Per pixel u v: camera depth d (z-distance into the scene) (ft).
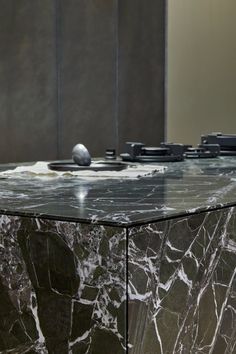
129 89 16.29
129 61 16.22
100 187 5.15
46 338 3.58
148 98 16.90
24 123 13.60
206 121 18.62
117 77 15.89
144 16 16.62
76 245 3.42
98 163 7.05
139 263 3.30
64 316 3.49
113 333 3.27
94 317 3.34
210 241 4.01
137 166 7.28
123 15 15.96
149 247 3.38
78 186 5.24
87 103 15.08
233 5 18.57
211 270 4.06
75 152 6.71
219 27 18.52
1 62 13.08
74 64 14.69
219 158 9.47
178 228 3.64
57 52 14.24
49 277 3.55
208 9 18.21
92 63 15.15
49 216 3.53
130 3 16.16
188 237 3.76
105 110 15.60
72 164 6.89
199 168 7.42
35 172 6.31
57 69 14.28
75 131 14.82
